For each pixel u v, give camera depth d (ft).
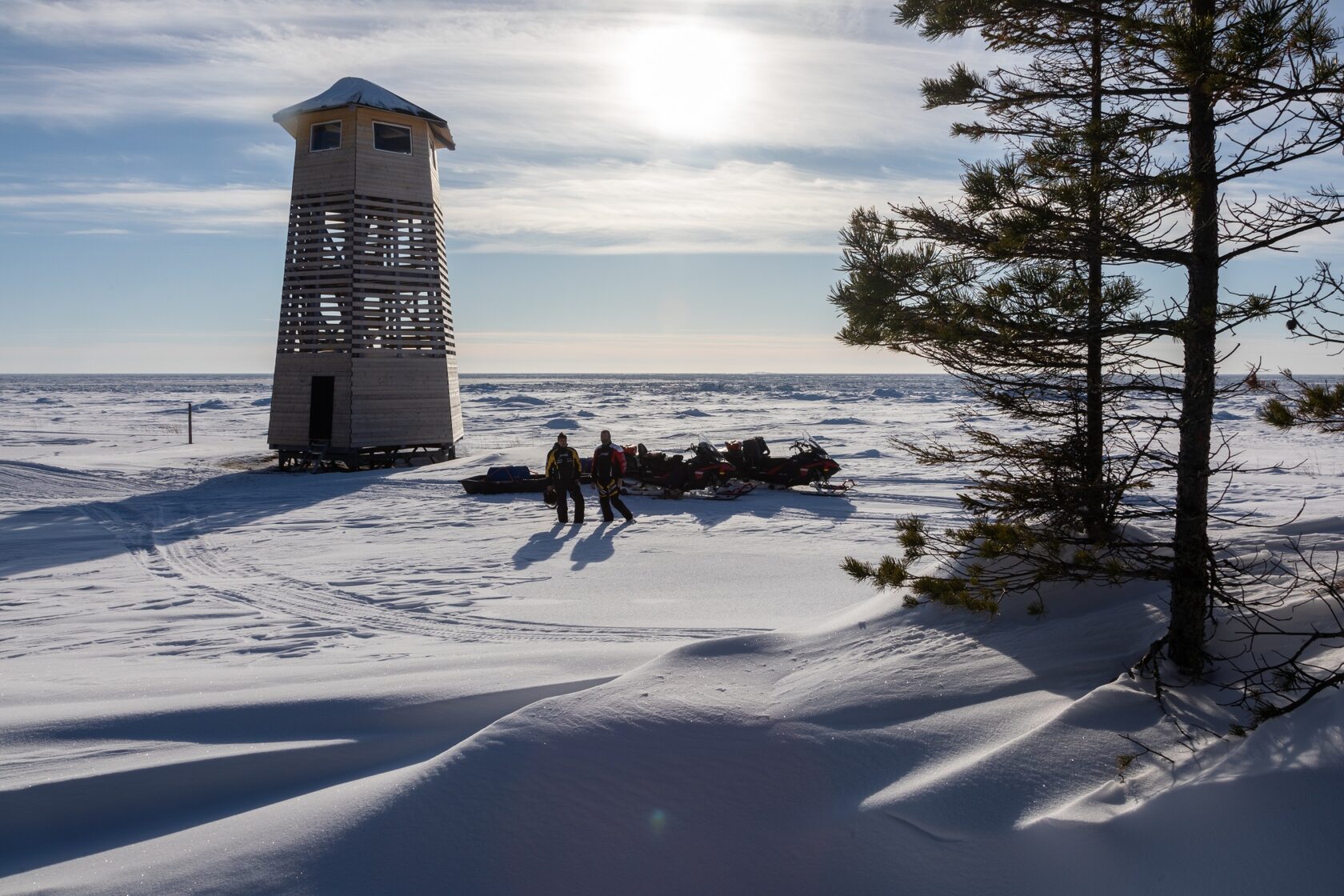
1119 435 18.29
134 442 114.42
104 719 16.78
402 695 17.98
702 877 11.27
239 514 56.90
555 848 11.84
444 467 82.02
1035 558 16.15
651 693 15.33
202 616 30.58
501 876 11.49
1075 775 11.87
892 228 16.75
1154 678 13.93
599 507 58.29
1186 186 14.17
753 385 536.01
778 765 12.94
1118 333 14.89
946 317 15.71
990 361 16.78
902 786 12.19
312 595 33.91
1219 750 11.62
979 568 16.75
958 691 14.71
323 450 82.33
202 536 48.73
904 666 15.90
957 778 12.05
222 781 14.75
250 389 451.12
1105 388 15.78
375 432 83.20
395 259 85.30
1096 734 12.60
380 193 84.28
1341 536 19.47
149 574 38.73
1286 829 10.08
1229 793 10.66
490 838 12.05
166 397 293.43
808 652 17.65
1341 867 9.58
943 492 62.64
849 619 19.74
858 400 259.80
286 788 14.83
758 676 16.35
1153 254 14.99
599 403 238.07
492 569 38.60
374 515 55.77
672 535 46.93
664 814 12.22
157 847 12.50
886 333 16.35
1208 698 13.15
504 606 31.50
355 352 82.33
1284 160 13.62
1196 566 14.34
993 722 13.52
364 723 16.96
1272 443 94.99
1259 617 14.73
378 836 12.21
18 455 91.86
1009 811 11.44
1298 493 57.06
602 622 28.66
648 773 12.96
